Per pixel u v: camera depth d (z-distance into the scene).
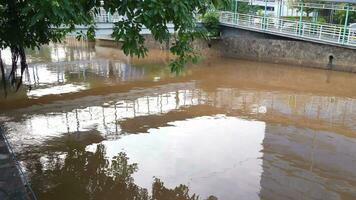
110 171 8.53
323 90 16.70
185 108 13.91
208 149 9.87
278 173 8.48
